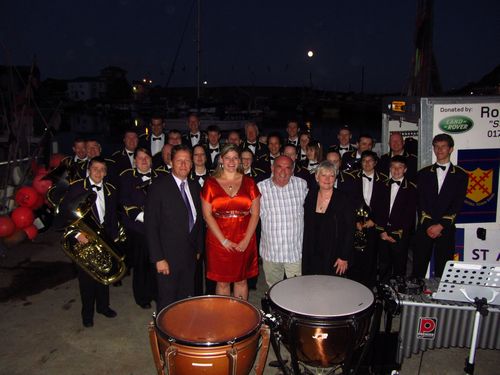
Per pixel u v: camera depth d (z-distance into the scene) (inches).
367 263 206.5
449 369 156.9
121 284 227.8
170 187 158.6
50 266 250.7
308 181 233.9
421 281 142.2
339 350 121.0
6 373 153.5
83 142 269.7
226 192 162.9
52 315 194.2
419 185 199.2
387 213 203.8
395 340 143.1
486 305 129.6
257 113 1266.0
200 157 208.5
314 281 141.2
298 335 120.7
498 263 127.8
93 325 185.9
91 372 154.6
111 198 182.7
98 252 171.6
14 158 331.3
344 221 165.6
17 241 280.1
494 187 202.2
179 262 161.3
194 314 124.0
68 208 162.7
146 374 153.9
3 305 203.6
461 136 199.2
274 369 156.9
